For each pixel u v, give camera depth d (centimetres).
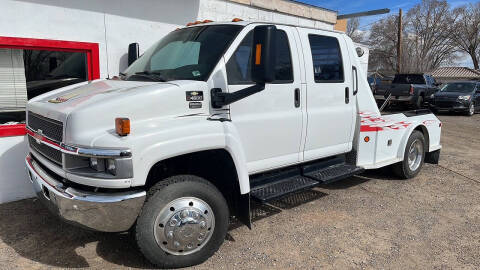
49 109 351
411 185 641
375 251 406
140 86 363
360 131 546
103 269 356
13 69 544
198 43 416
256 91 389
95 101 331
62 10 565
